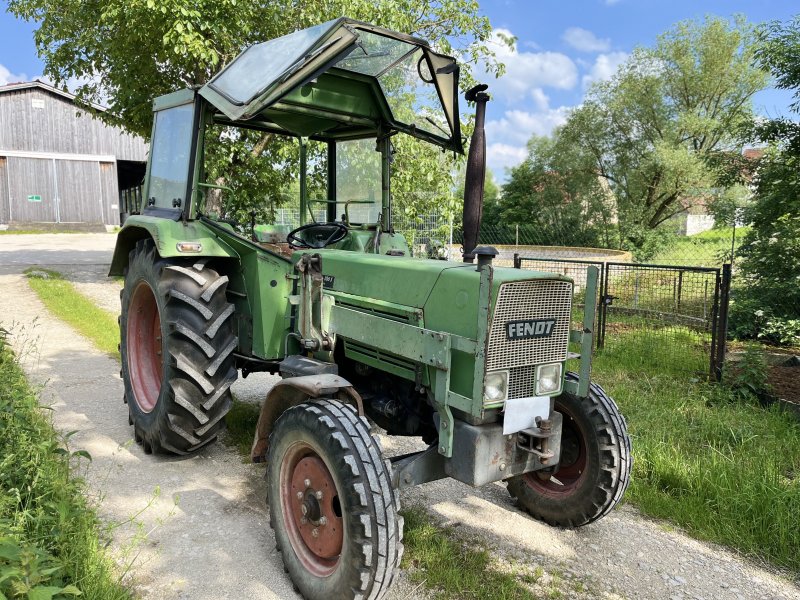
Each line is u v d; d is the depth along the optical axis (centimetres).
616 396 560
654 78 2603
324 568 268
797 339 800
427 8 1011
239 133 514
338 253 354
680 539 341
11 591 210
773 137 824
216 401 385
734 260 1008
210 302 386
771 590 296
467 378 265
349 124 429
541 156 2895
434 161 955
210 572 290
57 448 347
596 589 291
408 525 340
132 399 445
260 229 452
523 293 262
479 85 306
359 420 262
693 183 2419
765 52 808
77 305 946
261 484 384
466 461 266
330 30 324
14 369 450
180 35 845
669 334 743
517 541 332
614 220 2655
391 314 299
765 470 386
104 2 923
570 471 349
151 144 460
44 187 2673
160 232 384
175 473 395
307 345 334
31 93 2616
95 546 283
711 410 534
